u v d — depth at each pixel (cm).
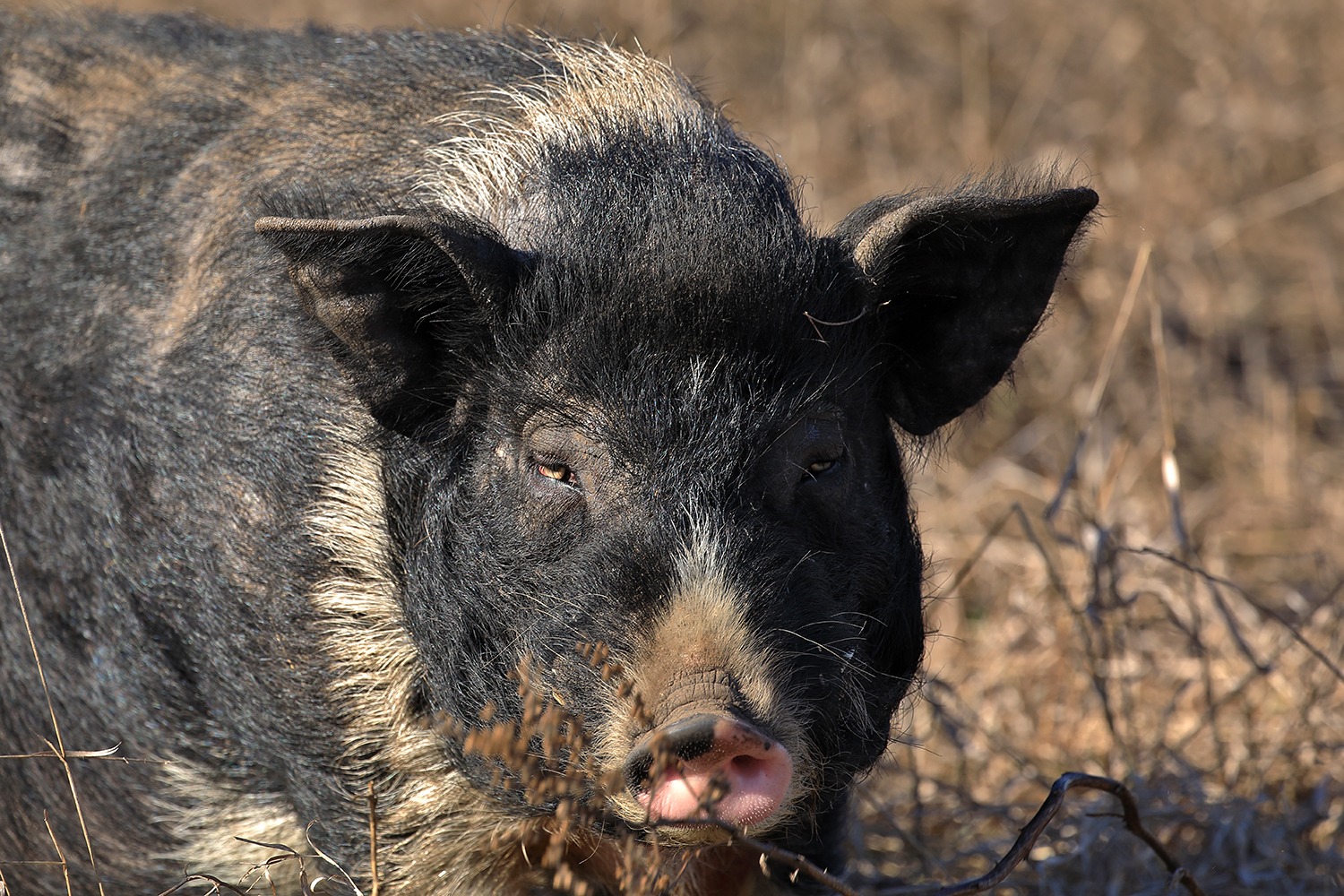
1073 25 3244
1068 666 1895
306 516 1290
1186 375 2559
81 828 1445
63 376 1445
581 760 1129
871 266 1230
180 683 1377
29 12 1705
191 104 1503
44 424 1446
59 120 1548
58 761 1449
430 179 1343
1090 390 2477
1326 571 2127
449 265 1198
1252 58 3103
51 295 1477
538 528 1175
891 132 3006
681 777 1056
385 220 1139
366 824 1298
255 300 1344
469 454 1227
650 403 1147
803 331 1183
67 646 1437
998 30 3253
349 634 1287
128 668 1400
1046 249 1249
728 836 1094
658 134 1316
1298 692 1836
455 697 1227
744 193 1240
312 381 1299
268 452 1308
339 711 1291
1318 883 1584
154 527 1368
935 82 3123
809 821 1324
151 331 1409
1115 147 2942
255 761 1358
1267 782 1736
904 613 1296
